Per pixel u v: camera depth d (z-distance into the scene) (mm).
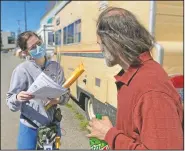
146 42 1370
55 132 2582
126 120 1314
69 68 5387
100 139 1491
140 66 1347
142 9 3432
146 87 1235
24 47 2402
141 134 1215
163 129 1167
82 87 4781
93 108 4387
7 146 4066
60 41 7004
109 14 1409
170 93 1244
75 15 5715
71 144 2605
